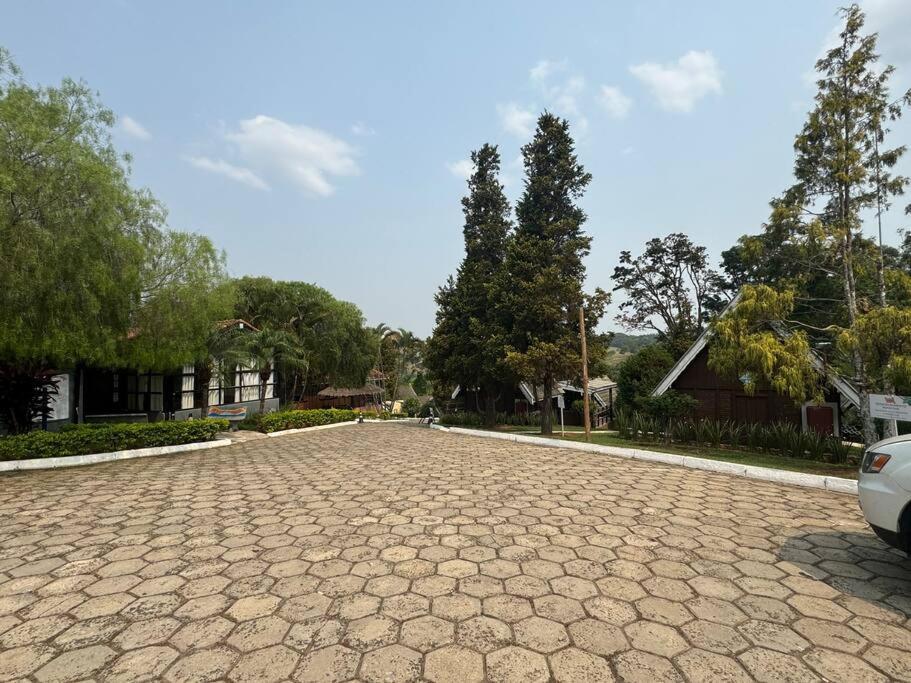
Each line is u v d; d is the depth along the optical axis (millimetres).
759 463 8969
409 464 9367
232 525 5219
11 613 3242
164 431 11953
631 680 2441
